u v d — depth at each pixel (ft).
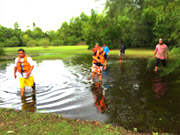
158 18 31.04
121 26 106.42
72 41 269.44
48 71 33.47
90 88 20.98
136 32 98.73
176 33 27.63
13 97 17.87
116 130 10.85
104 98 17.43
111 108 14.87
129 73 29.48
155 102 16.03
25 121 11.77
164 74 27.07
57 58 61.11
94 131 10.46
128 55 63.67
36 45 225.97
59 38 312.71
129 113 13.80
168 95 17.81
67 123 11.69
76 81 24.58
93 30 110.22
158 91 19.21
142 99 16.89
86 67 37.99
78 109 14.70
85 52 91.56
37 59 59.11
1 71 35.40
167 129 11.27
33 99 17.22
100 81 24.32
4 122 11.55
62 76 28.25
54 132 10.18
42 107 15.14
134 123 12.14
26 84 19.03
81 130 10.55
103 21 107.65
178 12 27.17
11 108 14.75
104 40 107.14
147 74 28.27
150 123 12.10
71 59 56.80
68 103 16.12
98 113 13.87
